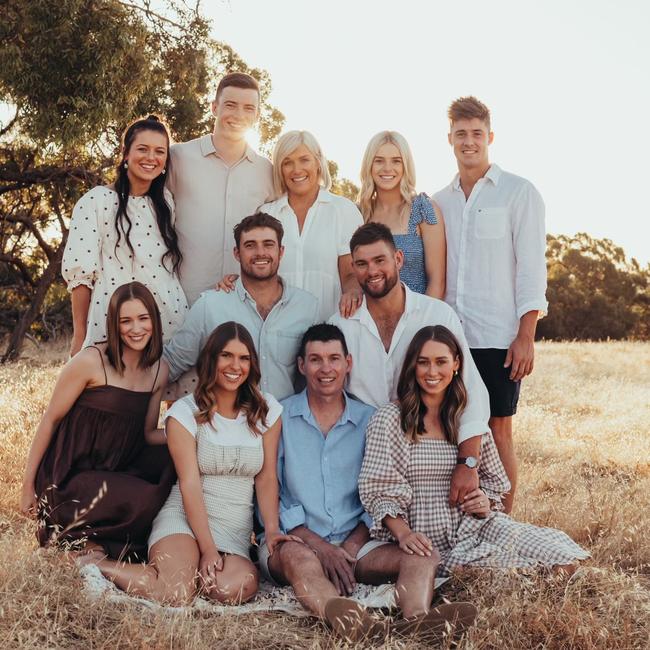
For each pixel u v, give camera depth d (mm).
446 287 5285
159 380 4469
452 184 5277
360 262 4496
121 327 4219
